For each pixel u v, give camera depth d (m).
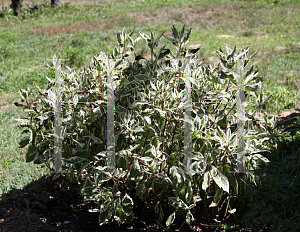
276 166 2.94
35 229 2.47
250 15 19.14
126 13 21.70
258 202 2.53
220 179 2.08
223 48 11.27
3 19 20.80
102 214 2.27
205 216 2.60
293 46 10.96
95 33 15.15
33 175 3.59
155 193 2.42
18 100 6.63
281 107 5.43
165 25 17.08
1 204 2.85
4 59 10.34
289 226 2.25
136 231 2.50
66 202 2.92
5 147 4.41
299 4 22.38
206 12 21.08
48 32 15.77
